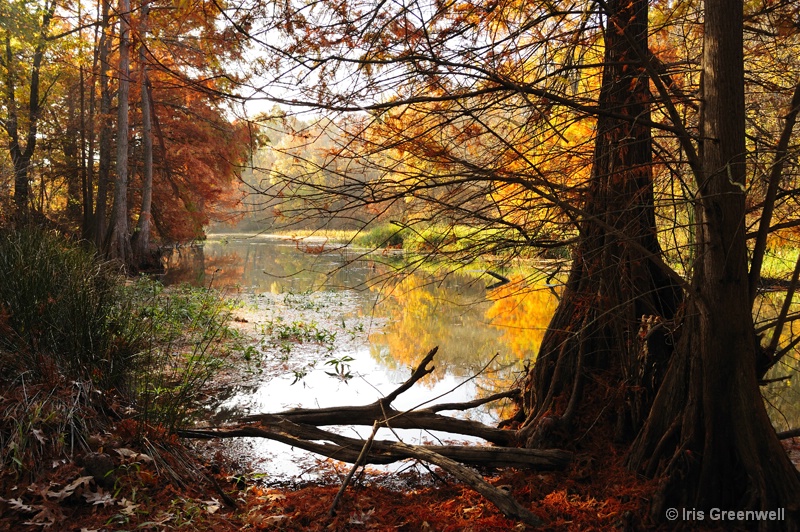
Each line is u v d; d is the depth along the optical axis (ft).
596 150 13.16
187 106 77.00
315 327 31.78
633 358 12.73
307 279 60.49
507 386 21.25
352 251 83.92
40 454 10.58
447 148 11.05
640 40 12.54
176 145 81.87
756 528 9.73
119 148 60.08
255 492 12.03
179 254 91.40
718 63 9.96
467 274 64.03
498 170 10.73
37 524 9.12
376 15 10.77
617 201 12.87
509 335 31.32
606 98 12.88
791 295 11.18
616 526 9.98
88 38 67.26
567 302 14.34
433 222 11.80
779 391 20.44
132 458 11.23
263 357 25.03
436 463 11.87
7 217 23.94
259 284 54.54
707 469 10.10
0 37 62.34
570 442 12.93
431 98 10.25
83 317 14.33
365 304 42.88
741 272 10.10
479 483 10.91
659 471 10.82
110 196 85.46
